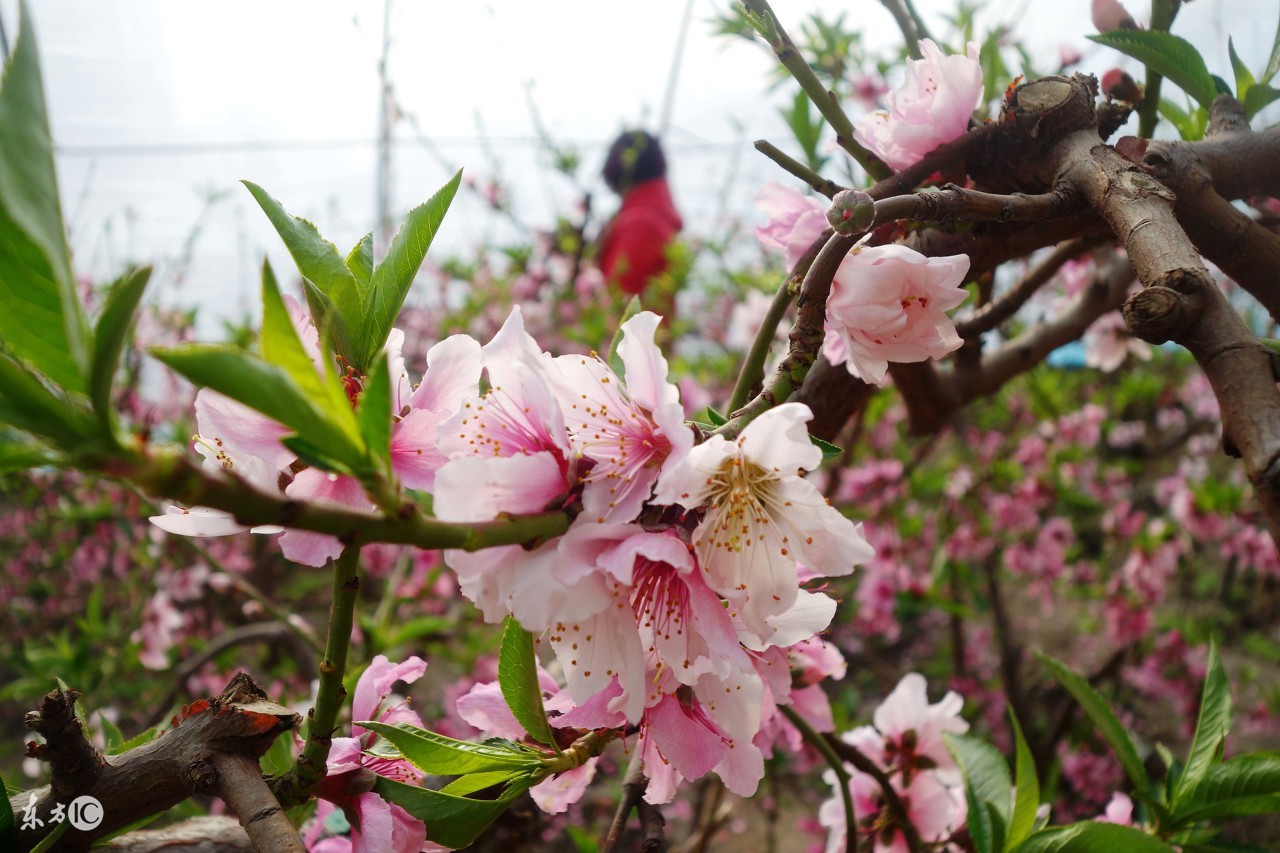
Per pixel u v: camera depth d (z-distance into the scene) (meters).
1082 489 5.03
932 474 4.11
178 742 0.89
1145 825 1.34
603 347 4.11
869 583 3.87
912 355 1.04
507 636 0.89
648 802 1.15
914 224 1.18
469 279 5.48
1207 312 0.85
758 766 0.94
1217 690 1.26
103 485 4.29
